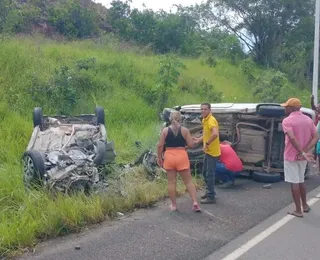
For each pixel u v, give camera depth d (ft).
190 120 34.50
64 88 47.11
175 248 19.81
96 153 28.48
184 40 101.86
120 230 22.12
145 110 51.26
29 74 47.44
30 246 20.04
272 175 32.45
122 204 25.29
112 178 29.66
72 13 89.66
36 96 45.29
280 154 33.40
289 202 27.37
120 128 45.06
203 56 94.89
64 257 18.88
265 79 80.28
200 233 21.75
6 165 30.37
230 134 33.99
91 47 69.26
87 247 19.95
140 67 62.69
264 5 116.88
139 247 19.93
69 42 71.51
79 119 35.55
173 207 25.30
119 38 87.25
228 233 21.81
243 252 19.45
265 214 24.86
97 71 55.77
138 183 29.22
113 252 19.38
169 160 24.99
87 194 26.23
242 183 32.32
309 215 24.81
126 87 56.29
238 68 92.89
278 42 118.93
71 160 26.94
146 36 97.91
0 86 44.91
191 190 25.23
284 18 117.91
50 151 28.14
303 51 110.42
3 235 20.08
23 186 26.27
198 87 66.59
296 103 24.31
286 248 19.95
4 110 40.63
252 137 33.47
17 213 22.98
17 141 35.32
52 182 25.32
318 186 32.07
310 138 24.47
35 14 83.15
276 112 32.58
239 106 34.71
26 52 53.93
